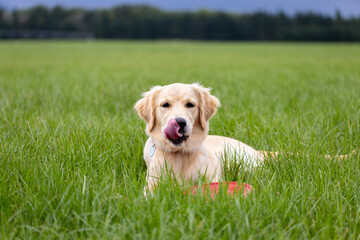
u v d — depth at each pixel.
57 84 9.80
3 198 3.12
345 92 7.79
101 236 2.59
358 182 3.36
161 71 14.17
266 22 88.50
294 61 19.91
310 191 3.16
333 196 3.04
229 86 9.30
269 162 3.96
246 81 10.58
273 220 2.74
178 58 24.03
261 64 17.95
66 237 2.56
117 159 4.16
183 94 3.88
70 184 3.10
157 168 3.82
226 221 2.69
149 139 4.34
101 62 19.73
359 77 10.98
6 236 2.63
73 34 90.69
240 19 90.00
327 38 81.75
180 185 3.38
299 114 5.77
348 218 2.83
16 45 46.69
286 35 86.38
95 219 2.71
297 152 4.07
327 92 7.96
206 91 4.21
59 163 3.74
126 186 3.26
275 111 6.25
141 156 4.39
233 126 5.29
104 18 93.00
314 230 2.70
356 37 79.50
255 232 2.57
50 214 2.89
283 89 8.87
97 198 2.91
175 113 3.68
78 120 5.43
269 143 4.68
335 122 5.31
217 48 43.66
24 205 2.98
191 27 91.88
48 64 17.67
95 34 92.38
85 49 38.06
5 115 5.54
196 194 3.02
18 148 4.15
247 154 4.33
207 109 4.14
